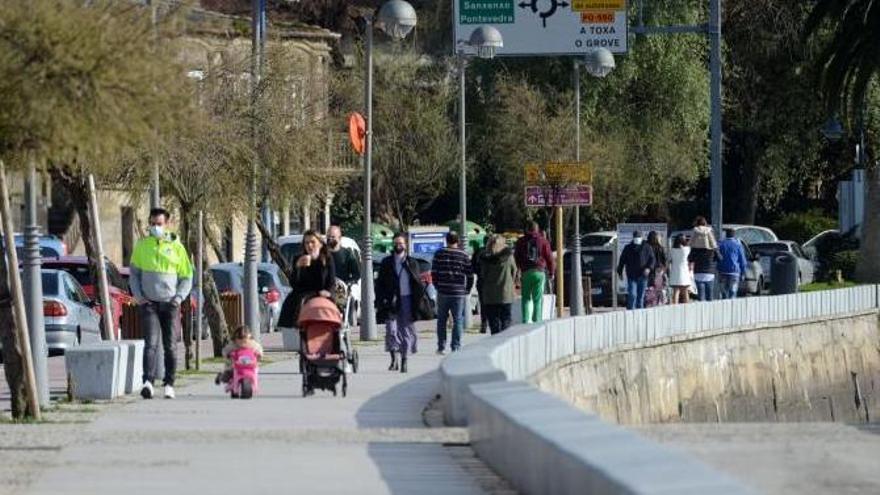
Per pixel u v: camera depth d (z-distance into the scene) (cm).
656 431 5022
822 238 17488
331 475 3722
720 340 10269
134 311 9150
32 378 5153
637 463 2569
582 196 10919
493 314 8794
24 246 5544
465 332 10644
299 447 4241
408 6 10169
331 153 9988
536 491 3097
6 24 4197
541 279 9638
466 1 12588
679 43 17125
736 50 18238
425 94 18562
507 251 8750
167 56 4478
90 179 6494
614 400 8294
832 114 13812
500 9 12550
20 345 5122
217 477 3703
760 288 14888
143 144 5200
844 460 4522
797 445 4750
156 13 4884
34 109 4206
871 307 12862
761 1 18050
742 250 12494
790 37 18000
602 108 17338
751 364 10712
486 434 3778
